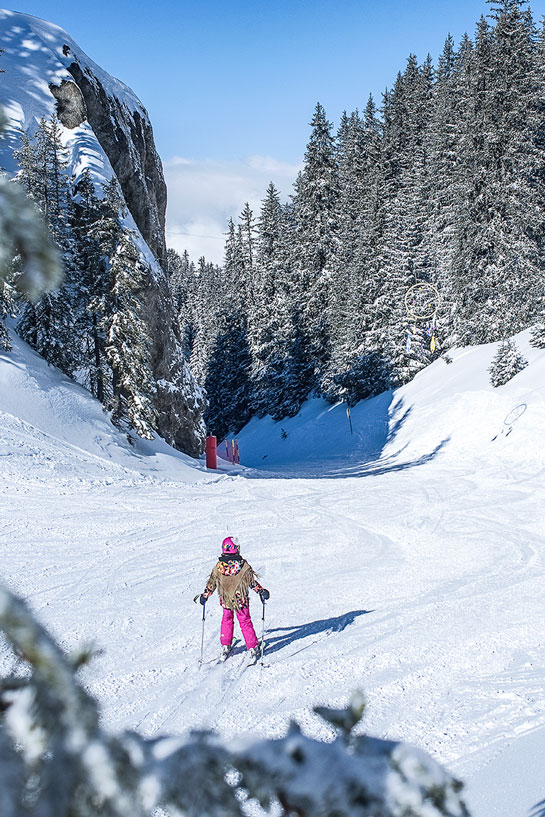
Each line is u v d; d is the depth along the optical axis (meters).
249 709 5.90
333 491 18.89
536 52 46.28
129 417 24.03
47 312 23.77
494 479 20.23
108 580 10.01
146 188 37.16
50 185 23.66
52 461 18.34
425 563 11.11
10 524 13.23
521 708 5.66
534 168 42.31
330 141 58.97
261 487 19.59
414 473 22.88
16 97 30.64
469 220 42.38
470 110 43.81
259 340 64.31
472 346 40.53
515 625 7.91
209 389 74.62
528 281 38.78
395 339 45.06
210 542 12.60
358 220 54.91
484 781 4.44
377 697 6.07
